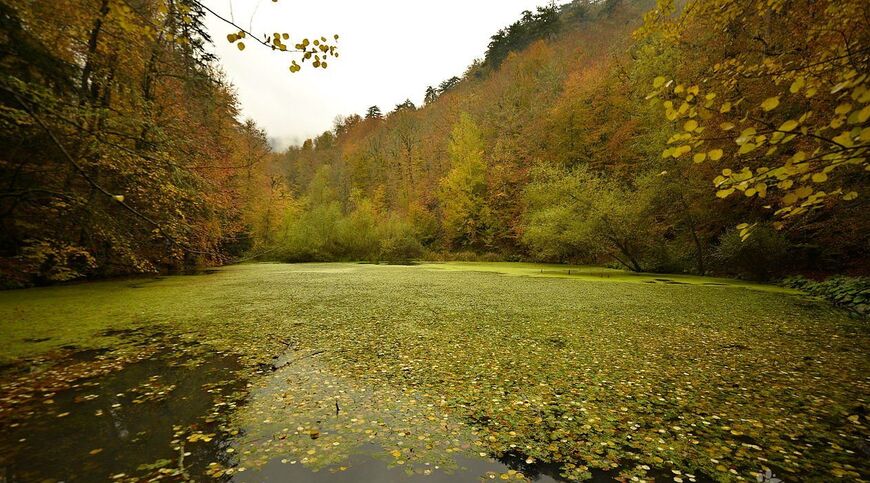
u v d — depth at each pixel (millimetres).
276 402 3738
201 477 2559
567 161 28766
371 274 18219
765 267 13477
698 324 7043
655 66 19734
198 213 12219
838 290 9609
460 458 2787
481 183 33938
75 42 8141
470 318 7633
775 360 4961
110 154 6875
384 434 3129
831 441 2984
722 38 12914
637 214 16516
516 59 43875
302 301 9758
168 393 3957
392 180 45844
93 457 2789
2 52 6152
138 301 9555
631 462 2730
